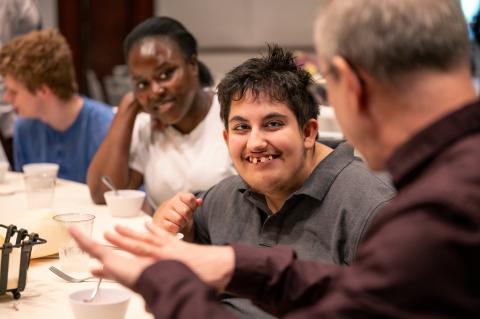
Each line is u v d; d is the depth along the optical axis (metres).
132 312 1.43
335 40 0.94
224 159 2.57
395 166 0.91
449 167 0.85
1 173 2.81
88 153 3.18
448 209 0.80
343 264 1.63
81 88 8.03
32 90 3.06
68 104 3.14
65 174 3.23
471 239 0.78
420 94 0.89
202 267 1.09
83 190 2.74
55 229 1.79
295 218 1.69
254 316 1.59
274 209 1.76
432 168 0.87
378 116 0.93
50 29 3.15
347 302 0.83
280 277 1.11
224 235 1.85
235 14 8.19
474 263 0.78
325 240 1.65
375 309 0.80
